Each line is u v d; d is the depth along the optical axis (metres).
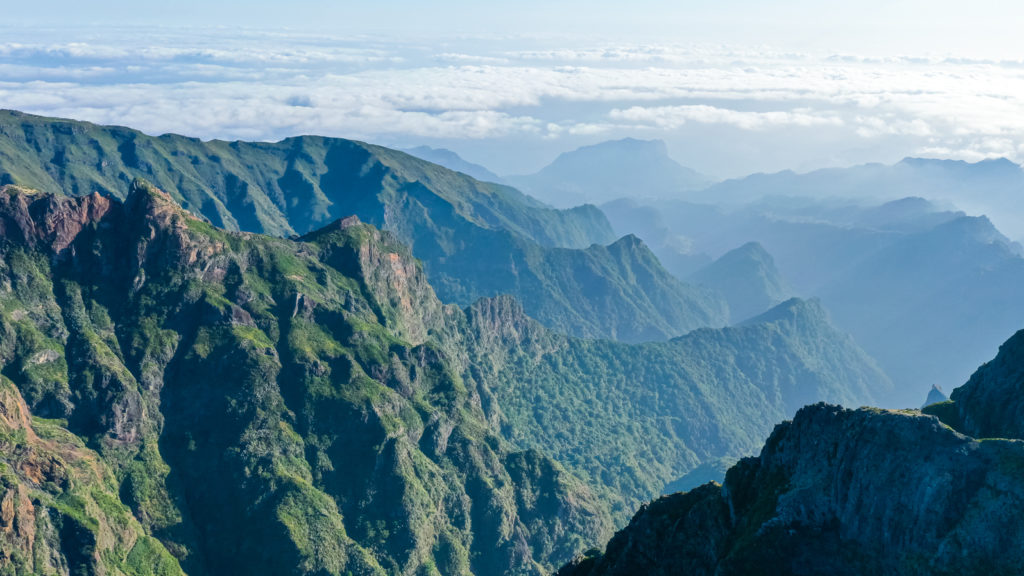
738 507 167.62
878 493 146.12
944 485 141.75
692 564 170.75
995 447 142.62
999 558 135.75
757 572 149.00
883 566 143.50
